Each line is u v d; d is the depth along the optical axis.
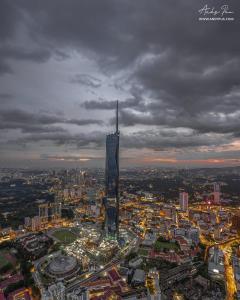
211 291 198.50
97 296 188.12
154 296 183.38
